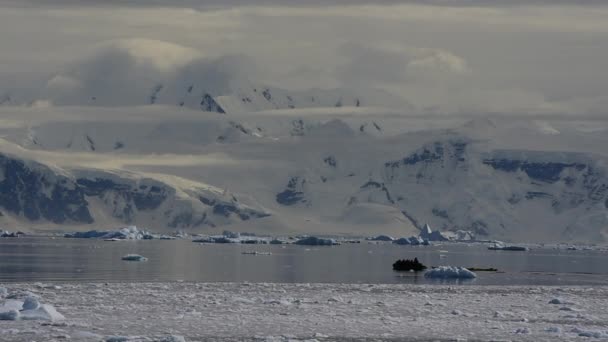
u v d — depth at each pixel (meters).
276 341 197.25
